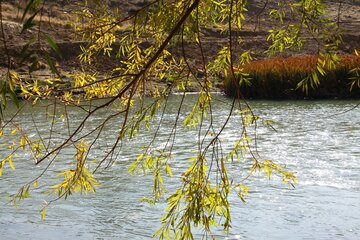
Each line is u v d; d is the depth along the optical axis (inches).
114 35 185.8
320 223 403.9
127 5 1594.5
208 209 163.6
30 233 394.3
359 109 1021.2
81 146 171.6
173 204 165.6
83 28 184.2
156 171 183.2
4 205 454.9
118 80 185.6
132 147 682.2
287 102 1181.7
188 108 1041.5
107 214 432.5
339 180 512.4
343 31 177.0
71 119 891.4
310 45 1587.1
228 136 747.4
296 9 179.5
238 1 183.2
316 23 177.6
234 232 386.6
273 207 437.4
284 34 187.8
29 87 169.3
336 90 1220.5
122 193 485.4
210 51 1326.3
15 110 929.5
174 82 174.7
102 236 390.0
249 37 1550.2
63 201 465.7
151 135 768.3
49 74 1125.7
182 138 741.9
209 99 177.5
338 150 649.6
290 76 1237.7
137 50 187.0
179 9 165.6
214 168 557.6
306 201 451.5
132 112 890.1
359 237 378.9
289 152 642.8
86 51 190.4
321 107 1069.1
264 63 1285.7
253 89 1251.8
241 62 203.2
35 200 468.4
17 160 606.9
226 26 198.7
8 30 1328.7
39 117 879.7
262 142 706.8
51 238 384.8
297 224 402.9
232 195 468.4
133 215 430.0
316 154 629.6
